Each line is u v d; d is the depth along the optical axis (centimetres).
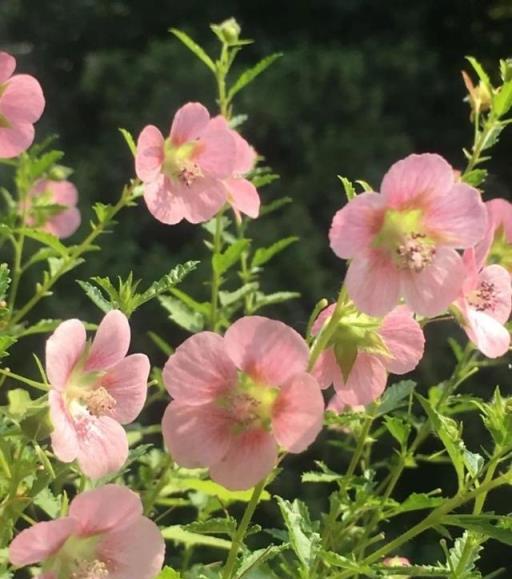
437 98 157
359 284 47
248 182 59
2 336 50
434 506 49
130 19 174
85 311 129
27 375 115
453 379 61
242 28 168
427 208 48
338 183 146
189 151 58
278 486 105
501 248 56
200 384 47
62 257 63
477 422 114
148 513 55
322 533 58
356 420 58
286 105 147
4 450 49
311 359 48
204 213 58
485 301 50
